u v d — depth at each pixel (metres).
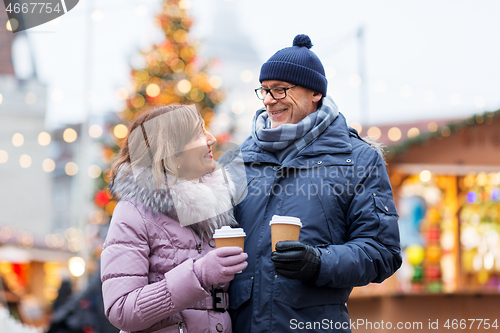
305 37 2.00
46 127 12.05
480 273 6.18
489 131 5.21
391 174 5.46
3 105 11.56
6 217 11.79
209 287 1.62
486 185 6.22
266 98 1.92
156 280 1.61
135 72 6.30
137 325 1.50
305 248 1.56
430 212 6.28
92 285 3.36
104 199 5.78
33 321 7.57
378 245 1.69
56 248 8.74
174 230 1.63
